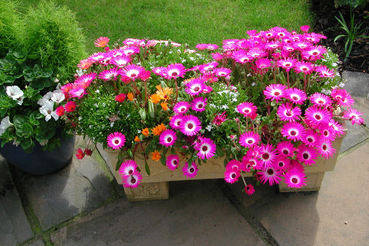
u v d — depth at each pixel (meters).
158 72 1.86
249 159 1.60
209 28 3.31
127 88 1.84
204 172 1.94
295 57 2.16
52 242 1.96
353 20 3.09
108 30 3.32
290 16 3.40
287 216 2.00
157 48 2.22
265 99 1.85
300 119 1.80
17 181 2.26
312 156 1.68
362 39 3.10
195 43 3.14
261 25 3.32
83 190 2.19
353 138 2.38
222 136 1.74
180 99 1.79
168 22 3.38
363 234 1.89
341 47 3.07
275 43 2.08
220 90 1.81
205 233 1.95
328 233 1.91
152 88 1.98
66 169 2.31
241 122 1.74
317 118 1.64
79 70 2.06
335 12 3.37
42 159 2.11
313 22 3.33
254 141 1.62
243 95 1.85
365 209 2.01
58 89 1.95
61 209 2.10
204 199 2.11
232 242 1.90
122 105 1.77
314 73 2.01
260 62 1.89
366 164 2.23
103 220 2.04
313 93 1.89
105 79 1.86
